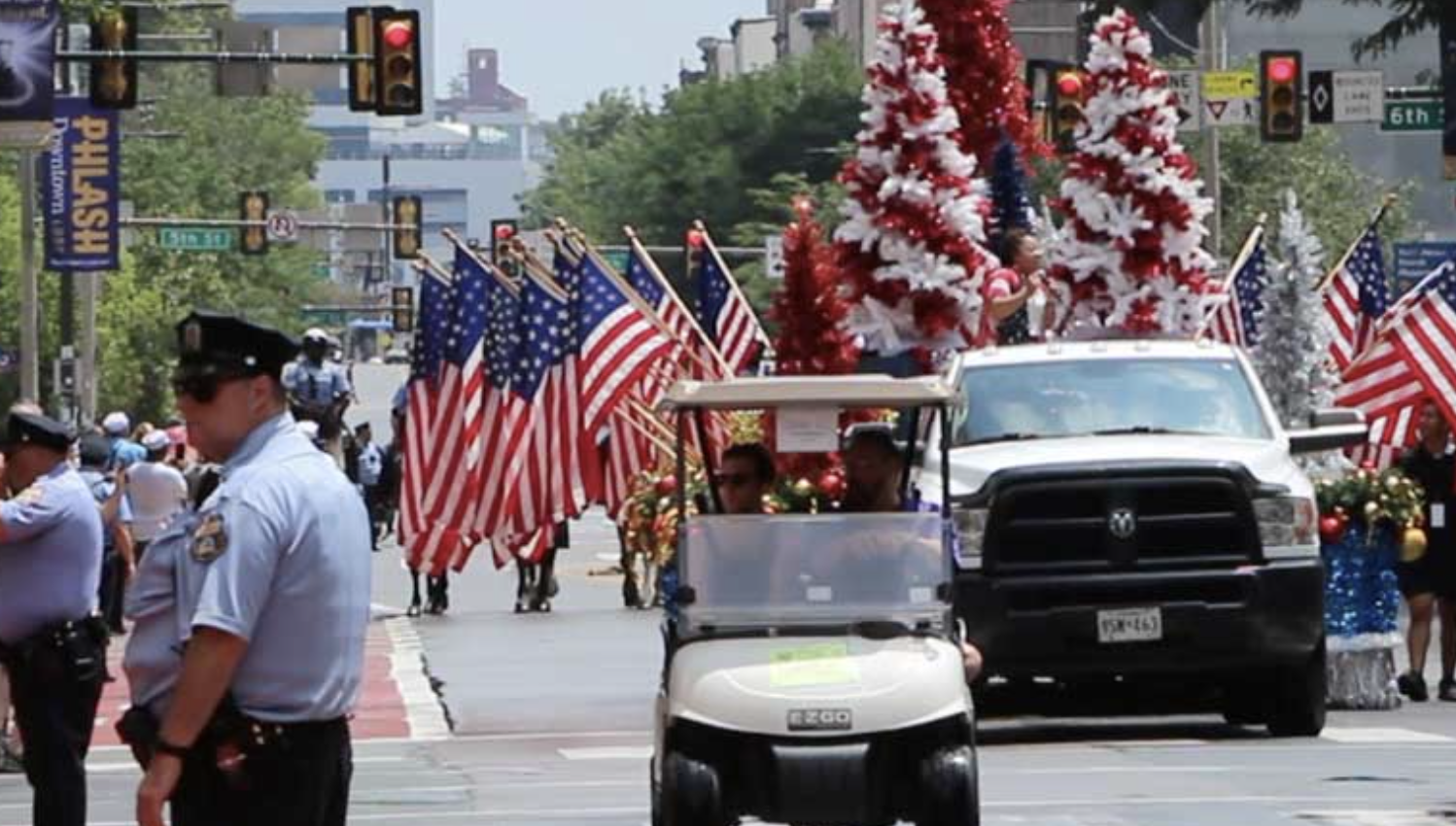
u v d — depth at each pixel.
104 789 48.75
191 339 23.89
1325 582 51.59
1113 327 57.88
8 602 36.94
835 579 34.09
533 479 78.56
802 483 41.91
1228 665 49.50
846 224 54.25
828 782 32.75
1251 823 39.28
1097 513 49.28
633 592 96.25
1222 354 52.41
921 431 47.19
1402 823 39.06
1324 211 166.00
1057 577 49.09
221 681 23.31
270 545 23.38
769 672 33.25
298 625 23.59
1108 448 49.66
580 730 55.41
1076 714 56.38
